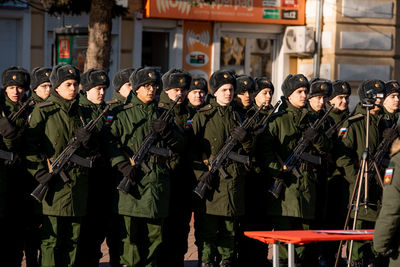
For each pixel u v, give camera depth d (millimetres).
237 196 12914
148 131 12391
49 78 13445
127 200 12133
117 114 12398
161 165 12383
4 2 27562
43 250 11875
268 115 13070
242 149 12984
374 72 34719
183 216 13625
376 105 12914
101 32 23219
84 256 13016
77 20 29578
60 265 11984
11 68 13234
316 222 14039
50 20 29406
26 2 28250
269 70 35156
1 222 11906
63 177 11695
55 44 24703
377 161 13883
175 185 13406
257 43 34656
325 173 13859
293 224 13328
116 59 30812
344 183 14156
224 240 13047
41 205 11758
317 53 34156
